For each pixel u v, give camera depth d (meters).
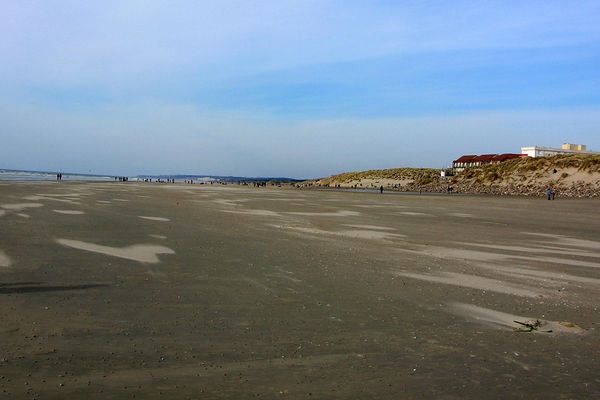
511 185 83.06
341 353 6.34
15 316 7.57
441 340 6.98
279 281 10.70
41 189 49.84
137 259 12.88
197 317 7.87
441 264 13.38
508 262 13.93
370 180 132.38
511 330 7.56
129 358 5.98
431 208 38.00
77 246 14.61
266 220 24.88
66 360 5.84
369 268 12.49
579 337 7.23
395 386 5.29
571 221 27.77
